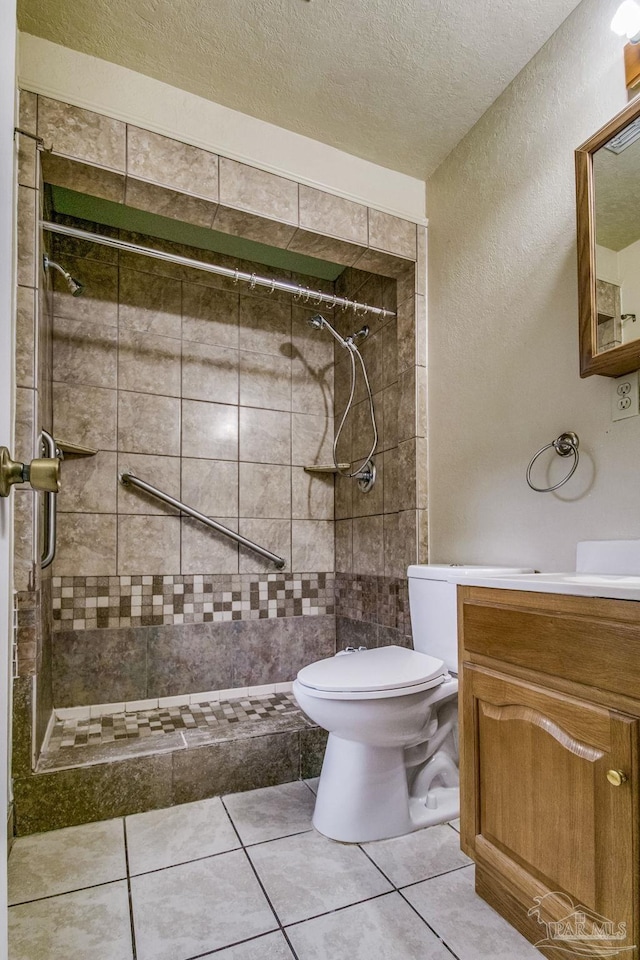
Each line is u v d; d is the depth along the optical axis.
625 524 1.35
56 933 1.12
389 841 1.45
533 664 1.05
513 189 1.76
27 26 1.58
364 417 2.53
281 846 1.43
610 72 1.44
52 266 1.84
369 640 2.39
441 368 2.08
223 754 1.74
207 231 2.37
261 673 2.50
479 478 1.86
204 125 1.84
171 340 2.44
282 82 1.77
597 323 1.41
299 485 2.67
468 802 1.21
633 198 1.34
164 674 2.30
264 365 2.64
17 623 1.49
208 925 1.14
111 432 2.29
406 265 2.22
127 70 1.73
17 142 1.55
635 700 0.85
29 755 1.51
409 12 1.53
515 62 1.70
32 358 1.55
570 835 0.95
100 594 2.21
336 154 2.07
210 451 2.48
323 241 2.05
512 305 1.75
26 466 0.61
